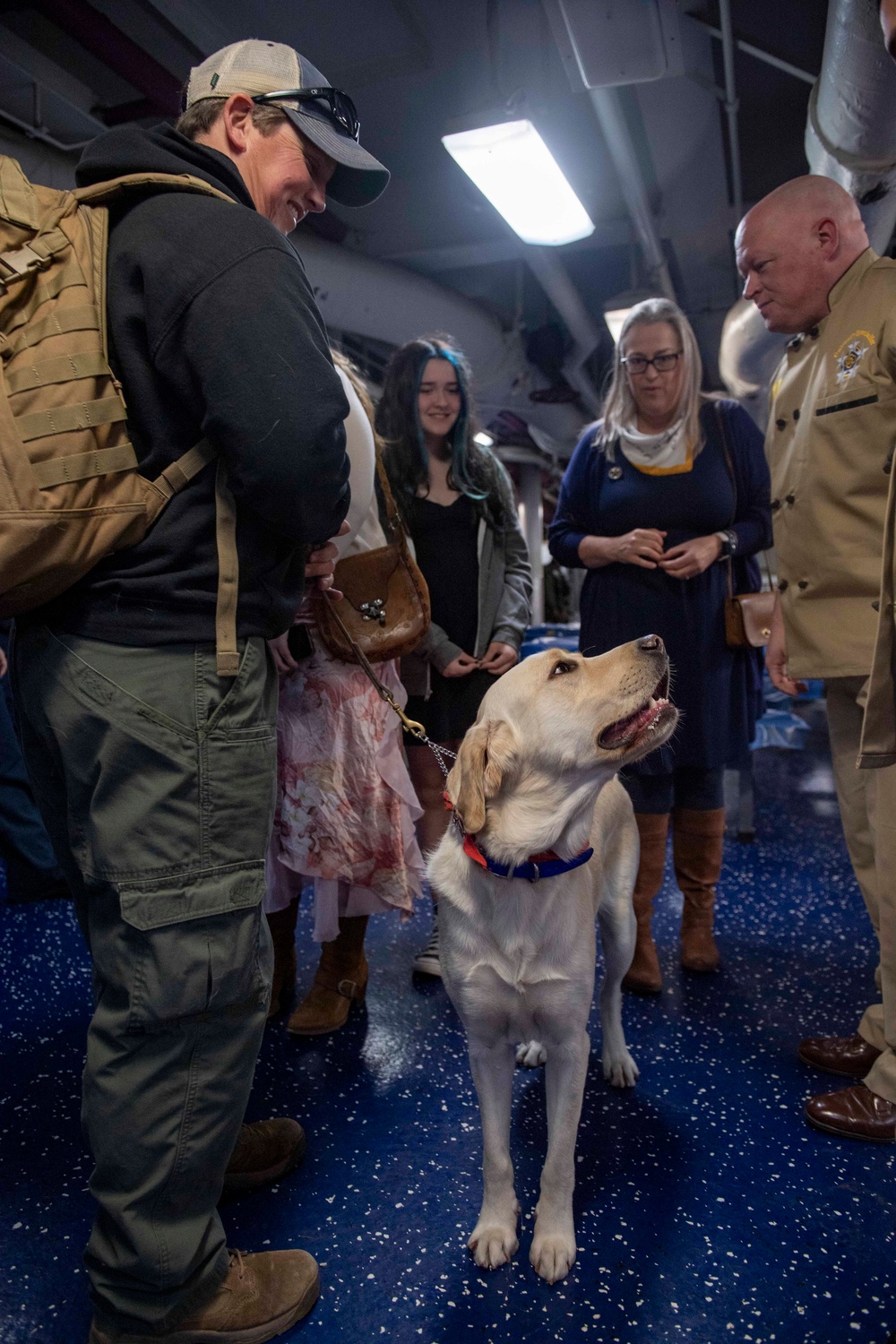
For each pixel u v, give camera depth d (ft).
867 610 6.24
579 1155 5.85
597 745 4.80
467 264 20.88
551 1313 4.56
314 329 3.83
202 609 3.87
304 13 12.44
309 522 3.94
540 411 25.21
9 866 10.49
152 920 3.69
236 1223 5.20
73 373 3.54
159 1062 3.80
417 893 7.21
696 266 20.47
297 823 6.80
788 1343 4.37
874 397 5.98
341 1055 7.07
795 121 16.11
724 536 7.98
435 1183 5.56
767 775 18.02
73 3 10.68
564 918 4.82
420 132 16.19
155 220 3.72
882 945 5.46
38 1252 4.96
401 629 6.88
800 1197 5.43
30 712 3.95
